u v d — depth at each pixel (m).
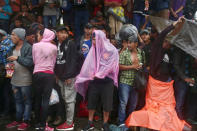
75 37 6.36
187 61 4.57
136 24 6.41
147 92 4.13
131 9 6.76
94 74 4.32
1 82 5.33
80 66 4.86
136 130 4.41
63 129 4.67
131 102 4.71
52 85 4.41
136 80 4.30
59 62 4.68
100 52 4.29
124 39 4.61
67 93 4.64
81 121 5.18
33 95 4.88
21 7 6.63
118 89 4.68
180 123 3.90
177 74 4.48
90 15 6.86
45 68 4.33
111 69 4.26
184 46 4.27
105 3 6.24
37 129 4.61
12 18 6.46
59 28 4.62
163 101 3.97
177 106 4.73
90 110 4.49
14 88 4.77
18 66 4.67
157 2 6.42
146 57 4.77
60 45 4.70
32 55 4.47
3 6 6.46
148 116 3.82
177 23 3.81
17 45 4.89
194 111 5.41
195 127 5.05
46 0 6.46
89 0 6.75
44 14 6.50
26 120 4.76
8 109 5.45
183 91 4.71
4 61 5.06
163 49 4.06
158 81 4.02
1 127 4.82
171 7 6.57
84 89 4.63
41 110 4.46
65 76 4.54
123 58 4.57
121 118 4.57
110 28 6.12
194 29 4.34
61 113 5.04
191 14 6.78
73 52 4.60
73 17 6.60
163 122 3.80
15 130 4.67
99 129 4.71
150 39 5.21
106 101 4.33
